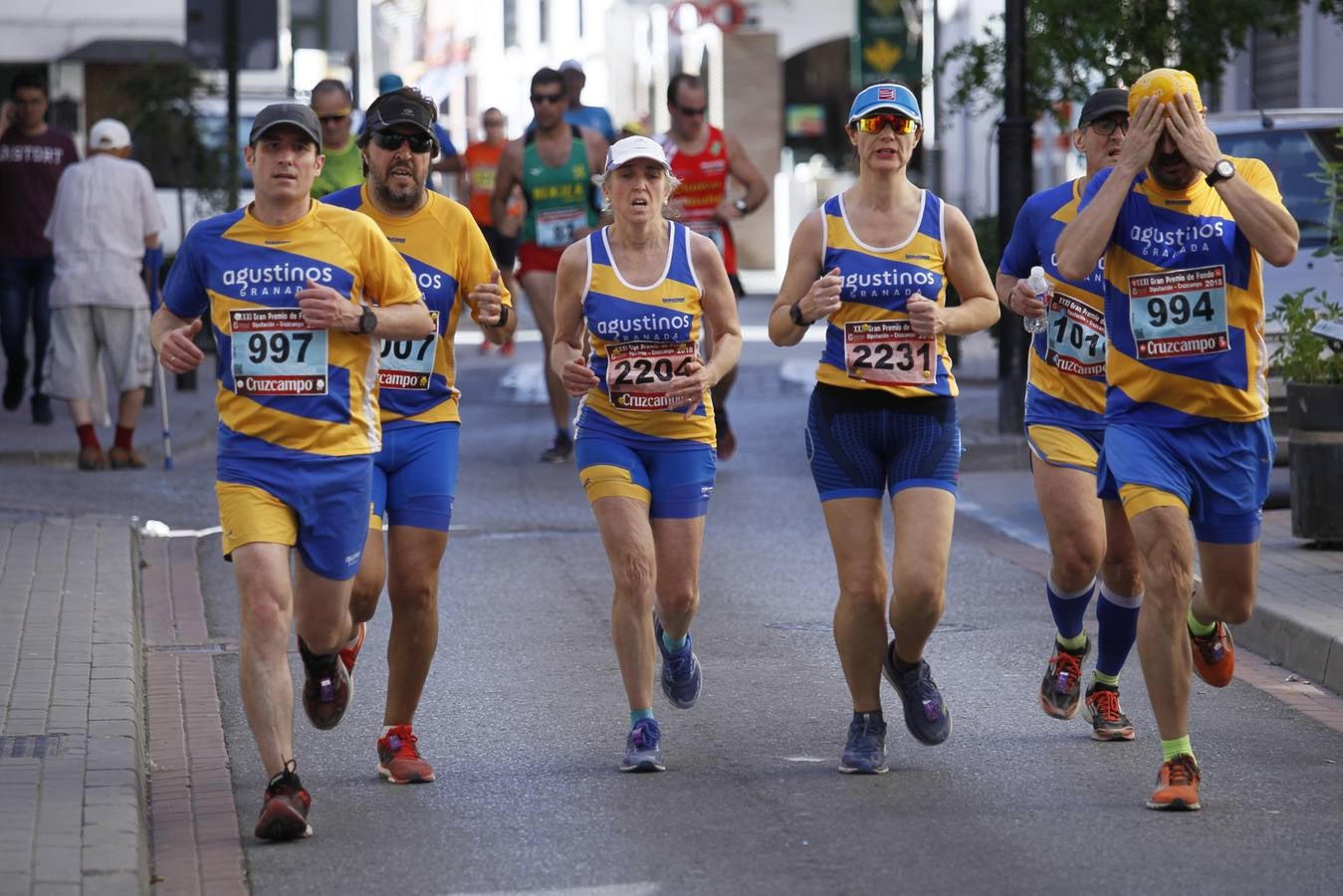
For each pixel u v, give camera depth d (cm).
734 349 2327
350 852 1959
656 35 14875
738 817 2061
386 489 2200
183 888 1855
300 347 1988
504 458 5031
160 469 4744
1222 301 2084
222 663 2834
